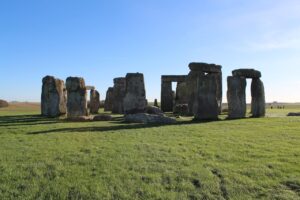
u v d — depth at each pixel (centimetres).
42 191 1000
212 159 1276
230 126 2130
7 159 1284
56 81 3250
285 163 1212
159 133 1856
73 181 1061
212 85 2658
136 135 1791
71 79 3036
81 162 1237
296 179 1063
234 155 1323
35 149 1444
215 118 2622
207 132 1873
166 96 4491
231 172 1127
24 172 1133
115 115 3391
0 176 1097
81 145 1521
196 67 2639
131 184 1040
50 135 1816
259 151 1384
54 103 3219
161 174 1114
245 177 1088
